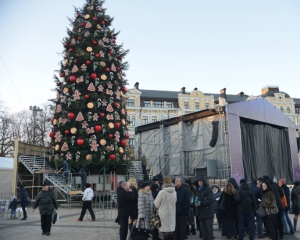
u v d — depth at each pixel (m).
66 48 23.62
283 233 10.00
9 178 24.23
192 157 29.45
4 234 10.18
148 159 32.94
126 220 8.21
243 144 28.89
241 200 8.79
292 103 68.81
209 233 8.16
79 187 21.50
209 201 8.20
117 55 24.48
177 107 62.62
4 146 44.31
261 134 31.16
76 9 24.64
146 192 7.88
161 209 7.28
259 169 29.75
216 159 26.94
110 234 10.11
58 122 22.28
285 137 34.66
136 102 59.78
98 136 21.84
